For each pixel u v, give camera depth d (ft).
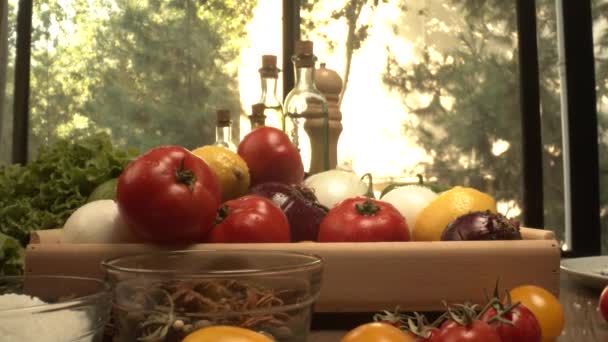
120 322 1.57
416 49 7.09
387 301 2.10
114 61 7.04
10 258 2.73
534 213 7.10
